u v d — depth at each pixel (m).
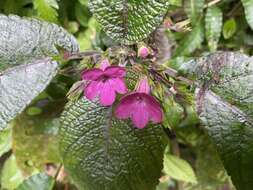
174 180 0.21
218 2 0.19
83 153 0.14
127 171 0.14
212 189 0.20
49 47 0.14
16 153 0.19
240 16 0.19
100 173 0.14
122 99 0.12
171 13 0.18
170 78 0.14
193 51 0.18
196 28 0.18
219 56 0.13
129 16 0.13
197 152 0.21
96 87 0.12
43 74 0.13
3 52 0.13
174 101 0.13
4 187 0.20
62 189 0.19
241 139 0.13
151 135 0.14
